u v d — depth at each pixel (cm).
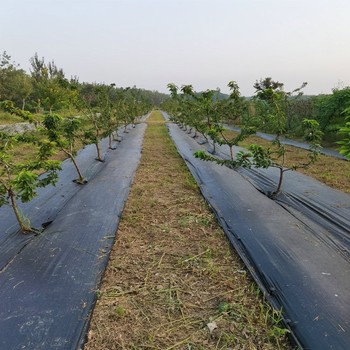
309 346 264
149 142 1560
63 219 539
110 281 369
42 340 274
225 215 549
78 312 309
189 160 1050
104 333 290
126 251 439
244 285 358
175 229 509
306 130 625
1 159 450
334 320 288
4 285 351
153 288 354
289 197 641
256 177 807
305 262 386
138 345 275
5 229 501
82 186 762
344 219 521
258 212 555
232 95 947
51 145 558
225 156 1147
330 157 1062
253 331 287
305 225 497
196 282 365
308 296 323
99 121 1277
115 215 556
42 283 355
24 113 655
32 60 4062
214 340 278
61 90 2131
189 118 1530
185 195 682
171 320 304
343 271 365
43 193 679
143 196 677
